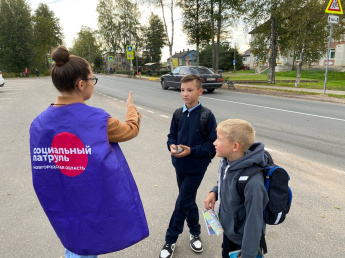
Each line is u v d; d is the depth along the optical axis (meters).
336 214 2.97
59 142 1.32
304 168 4.27
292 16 16.47
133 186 1.46
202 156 2.21
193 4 22.66
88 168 1.30
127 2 54.53
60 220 1.39
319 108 9.70
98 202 1.33
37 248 2.47
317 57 18.42
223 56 68.19
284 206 1.47
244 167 1.51
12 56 45.78
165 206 3.18
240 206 1.58
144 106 10.27
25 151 5.13
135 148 5.28
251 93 14.62
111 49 64.06
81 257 1.50
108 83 23.53
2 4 45.50
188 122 2.25
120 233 1.39
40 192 1.40
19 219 2.94
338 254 2.35
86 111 1.35
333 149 5.20
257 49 21.02
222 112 8.94
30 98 12.84
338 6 12.16
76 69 1.38
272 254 2.36
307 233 2.65
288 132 6.47
